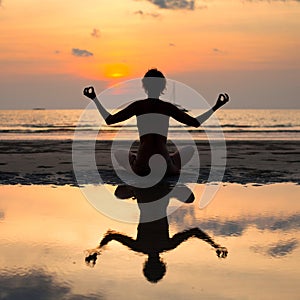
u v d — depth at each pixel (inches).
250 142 439.8
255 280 83.4
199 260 95.5
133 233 118.6
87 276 85.4
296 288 79.4
